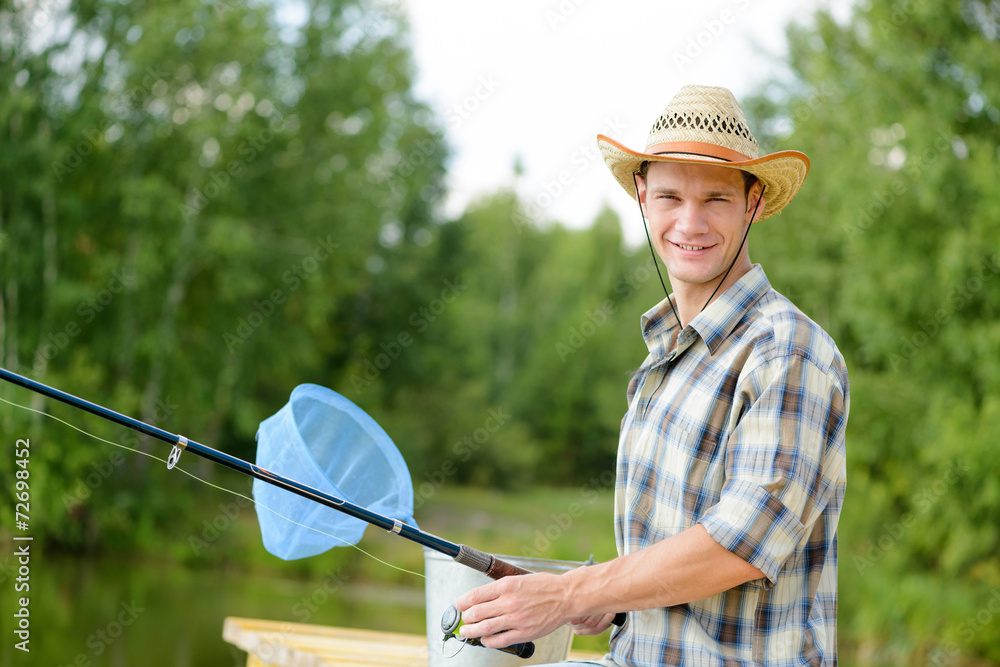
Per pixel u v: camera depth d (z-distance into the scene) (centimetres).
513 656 180
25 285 1177
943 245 864
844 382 154
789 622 149
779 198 176
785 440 144
